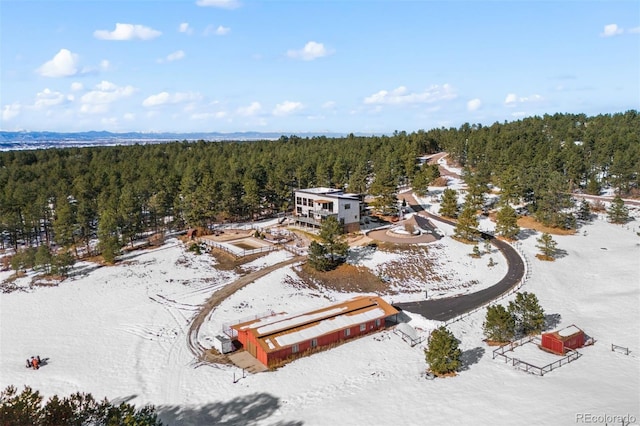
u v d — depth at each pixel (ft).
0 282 228.63
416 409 120.26
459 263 249.34
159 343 165.37
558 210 316.40
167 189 339.98
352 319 173.37
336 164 399.44
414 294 214.90
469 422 112.16
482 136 543.39
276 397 130.52
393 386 134.31
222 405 126.93
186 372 145.89
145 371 146.72
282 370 146.72
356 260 247.09
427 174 433.89
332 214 279.90
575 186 423.64
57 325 181.47
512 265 247.91
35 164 463.83
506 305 195.83
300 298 205.98
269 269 237.04
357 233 294.46
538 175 349.61
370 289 220.02
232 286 216.95
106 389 136.15
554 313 190.19
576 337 156.66
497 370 142.00
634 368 141.49
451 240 280.92
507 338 163.12
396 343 165.78
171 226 318.24
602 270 247.70
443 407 120.26
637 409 114.11
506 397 123.44
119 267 242.99
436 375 140.56
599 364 144.87
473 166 488.85
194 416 121.90
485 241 284.00
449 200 330.34
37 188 330.34
